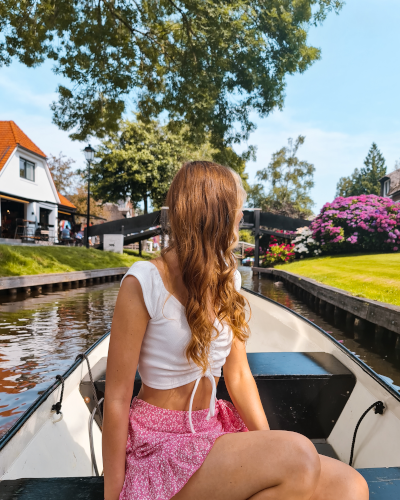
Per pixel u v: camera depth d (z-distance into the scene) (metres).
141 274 0.96
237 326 1.11
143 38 11.32
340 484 0.92
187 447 0.91
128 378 0.95
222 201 1.03
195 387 0.99
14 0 10.09
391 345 5.72
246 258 29.67
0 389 3.80
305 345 3.16
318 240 16.88
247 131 12.26
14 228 22.53
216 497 0.86
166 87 11.85
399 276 8.68
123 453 0.94
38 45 10.55
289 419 2.19
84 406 2.01
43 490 1.08
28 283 10.70
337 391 2.16
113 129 12.10
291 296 11.51
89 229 20.58
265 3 10.30
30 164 23.25
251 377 1.24
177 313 0.98
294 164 40.41
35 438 1.44
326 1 10.47
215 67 11.02
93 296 10.60
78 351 5.12
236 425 1.20
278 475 0.83
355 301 6.88
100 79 11.38
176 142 28.31
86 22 10.43
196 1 9.97
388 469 1.19
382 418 1.75
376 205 15.59
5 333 6.11
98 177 29.42
